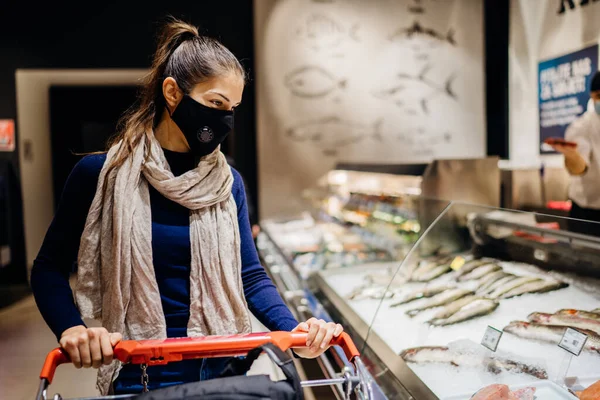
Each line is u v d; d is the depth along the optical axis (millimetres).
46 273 1237
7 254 5711
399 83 6031
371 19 5945
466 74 6090
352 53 5961
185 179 1281
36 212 6164
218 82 1244
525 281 1855
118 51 5703
